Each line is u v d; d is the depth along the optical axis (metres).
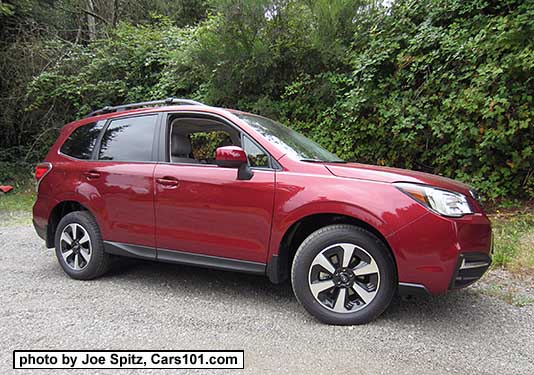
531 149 5.71
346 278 2.90
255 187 3.12
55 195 4.10
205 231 3.31
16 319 3.01
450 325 2.92
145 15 16.62
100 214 3.81
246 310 3.20
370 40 7.21
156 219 3.52
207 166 3.38
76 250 3.97
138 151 3.76
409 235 2.71
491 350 2.56
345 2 7.30
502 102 5.41
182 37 10.60
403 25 6.79
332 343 2.64
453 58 6.01
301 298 2.98
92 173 3.88
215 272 4.20
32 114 11.32
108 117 4.09
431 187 2.79
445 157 6.30
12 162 11.52
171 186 3.44
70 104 10.93
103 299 3.43
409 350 2.55
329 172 3.01
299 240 3.26
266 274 3.13
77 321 2.98
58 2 14.10
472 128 5.84
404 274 2.75
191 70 9.00
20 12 11.87
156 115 3.79
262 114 7.90
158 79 10.12
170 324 2.93
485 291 3.60
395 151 6.91
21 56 11.32
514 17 5.59
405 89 6.66
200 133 4.15
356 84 7.11
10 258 4.82
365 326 2.87
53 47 11.56
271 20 7.63
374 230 2.87
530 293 3.56
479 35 5.74
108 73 10.59
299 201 2.96
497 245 4.70
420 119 6.29
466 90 5.85
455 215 2.72
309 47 7.61
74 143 4.21
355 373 2.29
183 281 3.91
